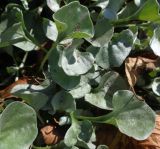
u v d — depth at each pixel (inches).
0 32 9.4
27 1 10.1
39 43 9.8
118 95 9.1
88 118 9.3
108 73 9.6
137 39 10.1
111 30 9.6
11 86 9.5
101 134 9.5
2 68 10.1
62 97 9.2
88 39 9.5
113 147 9.5
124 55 9.5
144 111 9.0
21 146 8.2
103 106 9.3
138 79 10.1
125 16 10.3
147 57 10.5
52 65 9.3
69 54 9.1
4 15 9.6
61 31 9.0
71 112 9.2
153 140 9.3
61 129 9.4
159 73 10.4
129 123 8.9
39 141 9.2
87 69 9.1
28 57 10.2
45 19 9.7
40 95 8.9
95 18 10.3
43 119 9.4
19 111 8.1
